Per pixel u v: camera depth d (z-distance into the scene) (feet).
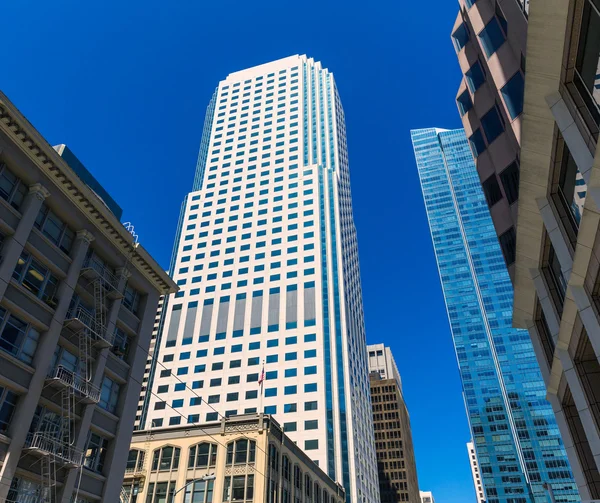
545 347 86.22
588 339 64.49
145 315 124.16
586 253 57.67
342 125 539.70
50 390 91.35
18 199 96.17
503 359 545.44
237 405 305.94
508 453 493.77
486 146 113.09
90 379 100.63
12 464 79.10
